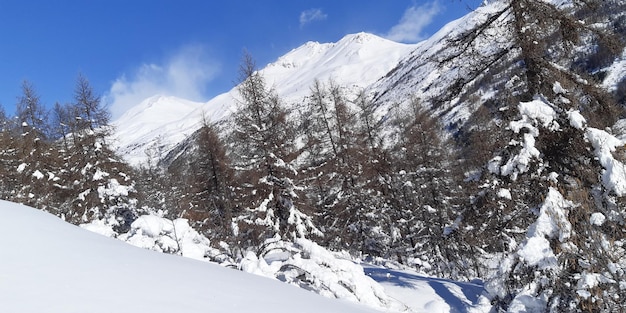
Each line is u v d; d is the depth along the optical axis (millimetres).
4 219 5547
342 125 24094
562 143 10359
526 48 10594
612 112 10469
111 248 5742
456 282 15484
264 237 19797
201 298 4176
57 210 24672
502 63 11406
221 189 23891
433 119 25031
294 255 11547
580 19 10297
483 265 21891
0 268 3744
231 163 23062
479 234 11953
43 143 24688
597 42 10680
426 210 24594
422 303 12156
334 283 10555
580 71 10852
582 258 9562
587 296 9039
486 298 12117
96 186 22453
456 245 22781
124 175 23766
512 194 11094
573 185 10180
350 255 22562
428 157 24609
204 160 24469
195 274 5352
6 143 23906
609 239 9812
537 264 9719
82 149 22609
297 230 19203
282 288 6359
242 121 19438
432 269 24734
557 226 9828
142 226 11828
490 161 11000
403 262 26047
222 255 13195
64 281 3752
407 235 26609
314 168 22734
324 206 24906
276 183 19344
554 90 10594
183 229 12594
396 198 25812
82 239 5766
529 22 10680
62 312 3039
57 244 5051
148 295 3859
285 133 19938
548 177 10219
